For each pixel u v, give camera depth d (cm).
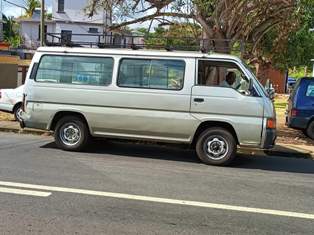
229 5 1380
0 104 1541
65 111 1066
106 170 884
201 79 996
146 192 733
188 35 1661
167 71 1009
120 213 623
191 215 628
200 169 945
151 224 584
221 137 990
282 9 1449
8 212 609
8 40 5869
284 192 780
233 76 990
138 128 1027
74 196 695
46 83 1075
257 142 977
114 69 1036
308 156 1189
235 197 730
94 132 1062
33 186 740
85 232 546
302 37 2327
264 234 566
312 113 1455
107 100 1037
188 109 995
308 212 665
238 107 975
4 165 888
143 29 1734
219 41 1221
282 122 1859
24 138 1255
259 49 2183
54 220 584
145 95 1015
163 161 1013
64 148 1077
